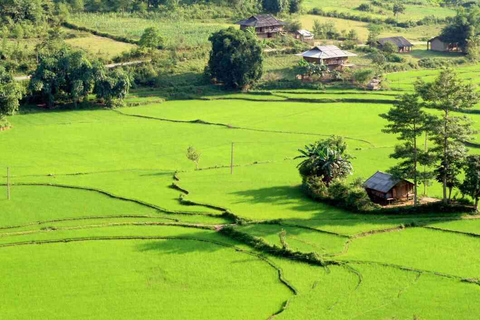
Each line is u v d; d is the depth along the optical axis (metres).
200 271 92.00
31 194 126.25
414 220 108.00
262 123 183.75
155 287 87.69
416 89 118.12
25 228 109.44
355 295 83.62
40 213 115.94
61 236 105.31
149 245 101.38
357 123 181.00
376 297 82.94
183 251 98.81
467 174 111.94
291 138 168.25
